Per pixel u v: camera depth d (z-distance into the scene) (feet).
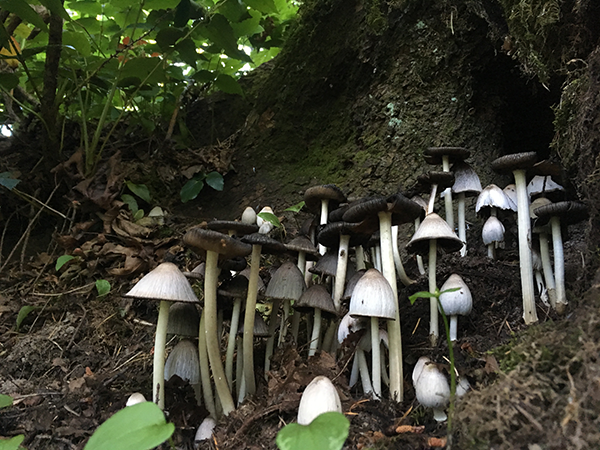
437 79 1.90
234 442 0.82
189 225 1.94
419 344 1.04
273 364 1.05
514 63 1.77
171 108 2.40
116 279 1.62
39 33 1.93
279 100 2.29
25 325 1.48
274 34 2.32
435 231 0.96
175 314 1.02
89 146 2.12
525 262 1.02
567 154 1.12
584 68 1.08
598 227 0.91
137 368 1.24
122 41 2.10
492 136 1.86
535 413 0.58
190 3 1.70
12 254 1.81
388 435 0.75
